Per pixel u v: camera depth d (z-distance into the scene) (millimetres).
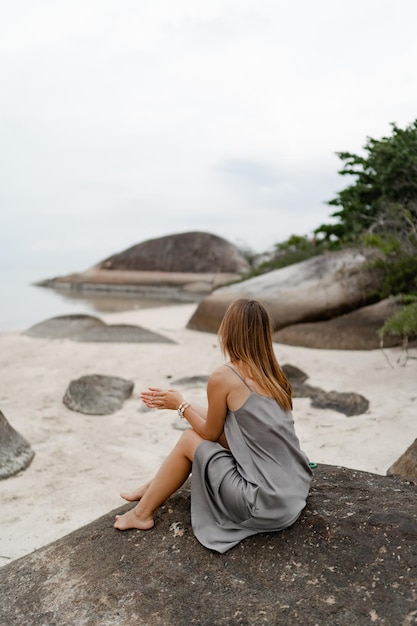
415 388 7211
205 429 3283
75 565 3195
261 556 3025
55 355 10125
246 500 3061
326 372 8484
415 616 2574
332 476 3840
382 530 3064
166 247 30359
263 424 3166
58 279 32312
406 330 8359
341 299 11938
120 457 5480
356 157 14336
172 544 3197
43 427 6250
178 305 21016
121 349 10586
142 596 2898
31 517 4359
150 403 3449
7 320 16359
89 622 2809
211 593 2857
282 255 18953
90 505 4551
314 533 3105
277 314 11906
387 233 12188
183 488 3736
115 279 29859
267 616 2678
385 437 5699
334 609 2668
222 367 3260
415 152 12039
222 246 29875
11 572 3273
